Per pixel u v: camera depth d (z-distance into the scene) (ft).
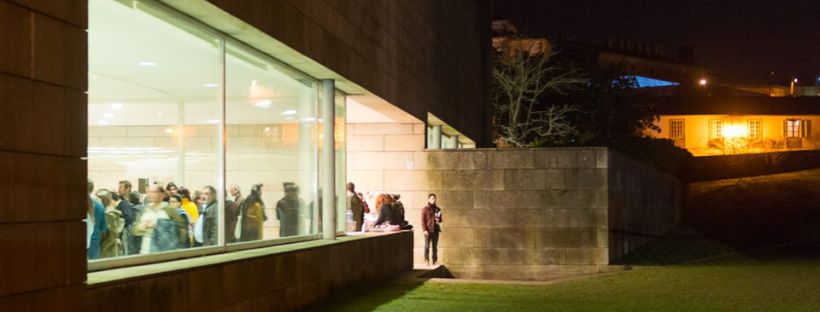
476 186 69.31
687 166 147.74
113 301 22.29
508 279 68.44
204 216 35.04
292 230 43.86
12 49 18.99
